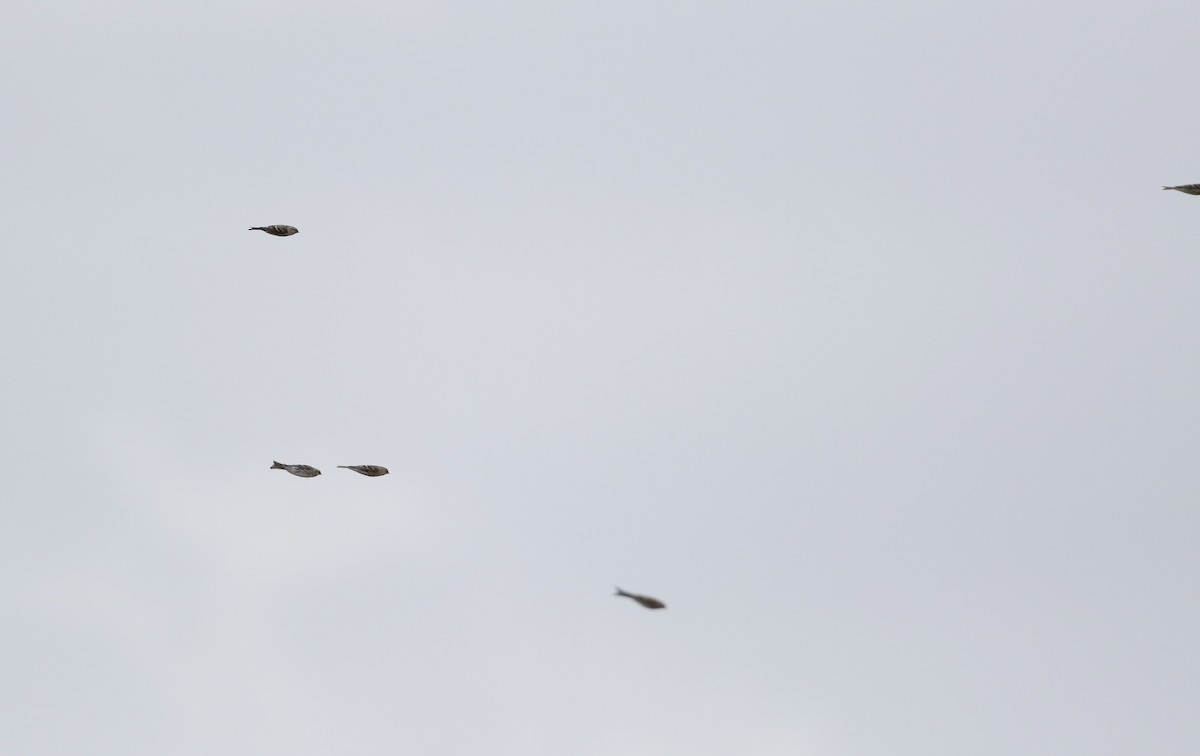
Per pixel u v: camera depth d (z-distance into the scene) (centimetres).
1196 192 4828
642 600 4322
